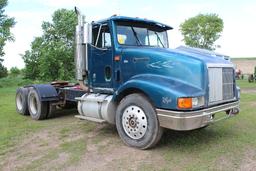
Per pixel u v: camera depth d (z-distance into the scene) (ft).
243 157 14.42
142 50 16.96
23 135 19.70
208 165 13.48
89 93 20.39
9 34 106.83
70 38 94.17
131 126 16.35
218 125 21.20
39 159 14.87
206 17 136.46
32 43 100.37
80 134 19.76
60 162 14.37
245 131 19.38
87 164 14.05
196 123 14.47
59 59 90.12
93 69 19.85
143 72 16.74
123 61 17.69
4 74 121.29
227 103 17.04
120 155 15.23
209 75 15.51
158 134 15.39
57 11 96.43
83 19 19.89
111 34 18.34
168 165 13.64
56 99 25.50
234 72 18.07
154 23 20.10
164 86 14.92
